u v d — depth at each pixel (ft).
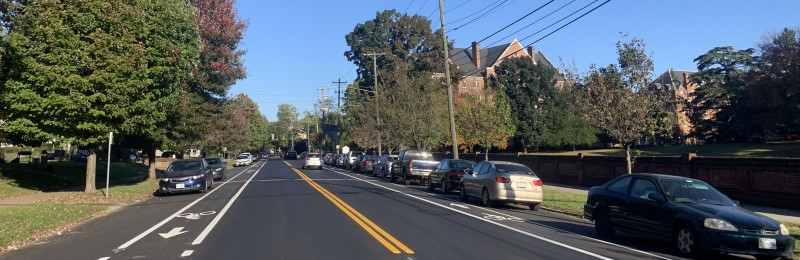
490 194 61.00
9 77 67.10
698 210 33.40
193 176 77.92
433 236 39.37
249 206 59.77
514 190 59.41
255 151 431.02
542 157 100.53
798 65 132.36
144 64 68.44
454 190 78.64
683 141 199.62
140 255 32.89
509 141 194.08
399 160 104.99
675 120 58.34
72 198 68.23
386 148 193.26
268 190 83.35
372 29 243.81
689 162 64.49
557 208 59.77
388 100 155.94
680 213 33.94
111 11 65.72
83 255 33.32
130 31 67.87
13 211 52.13
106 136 69.67
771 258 32.60
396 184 101.45
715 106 178.60
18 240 38.52
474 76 282.15
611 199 40.29
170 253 33.35
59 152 136.77
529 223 48.24
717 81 181.78
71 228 45.75
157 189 85.40
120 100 66.64
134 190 79.00
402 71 161.17
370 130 180.04
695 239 32.60
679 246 33.83
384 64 231.09
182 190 76.95
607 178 80.94
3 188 73.10
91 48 64.39
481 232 41.70
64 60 63.72
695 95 187.11
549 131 186.09
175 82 78.07
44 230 43.32
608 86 56.13
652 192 37.09
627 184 39.81
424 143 139.64
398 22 232.53
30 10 64.90
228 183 102.94
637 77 55.62
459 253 33.04
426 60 222.48
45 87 64.03
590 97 57.00
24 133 69.15
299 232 40.98
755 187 56.08
